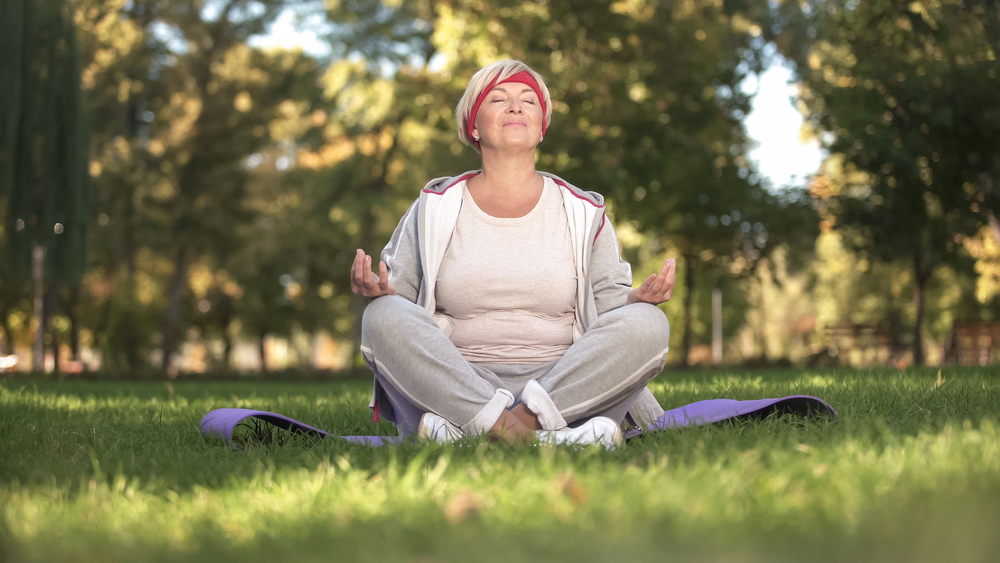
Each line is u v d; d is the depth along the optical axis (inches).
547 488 64.1
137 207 1093.8
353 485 70.6
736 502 58.8
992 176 613.9
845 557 45.4
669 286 110.1
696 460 74.4
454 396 104.7
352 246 1239.5
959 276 1050.7
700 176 773.9
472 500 60.5
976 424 99.7
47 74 682.2
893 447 78.2
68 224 693.9
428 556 48.8
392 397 113.3
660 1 736.3
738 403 126.3
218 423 118.0
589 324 121.2
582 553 46.9
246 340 1481.3
